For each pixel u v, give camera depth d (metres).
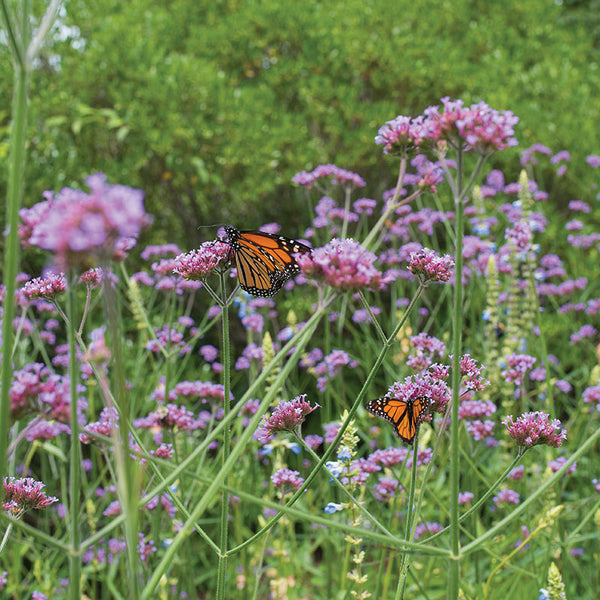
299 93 7.89
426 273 2.05
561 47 9.24
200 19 8.47
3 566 4.17
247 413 3.74
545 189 8.68
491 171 7.17
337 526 1.46
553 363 5.42
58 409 1.44
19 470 4.55
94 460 4.64
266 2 7.79
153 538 3.34
